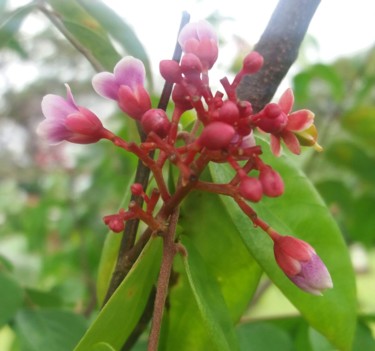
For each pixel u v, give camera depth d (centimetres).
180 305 7
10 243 25
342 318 6
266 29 7
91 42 8
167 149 5
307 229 7
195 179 5
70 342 8
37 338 8
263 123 5
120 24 8
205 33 5
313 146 5
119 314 6
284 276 6
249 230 6
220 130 5
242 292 7
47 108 5
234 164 5
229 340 6
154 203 5
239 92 7
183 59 5
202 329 7
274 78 7
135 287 6
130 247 6
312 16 7
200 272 6
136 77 5
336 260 7
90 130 5
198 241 7
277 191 5
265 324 8
